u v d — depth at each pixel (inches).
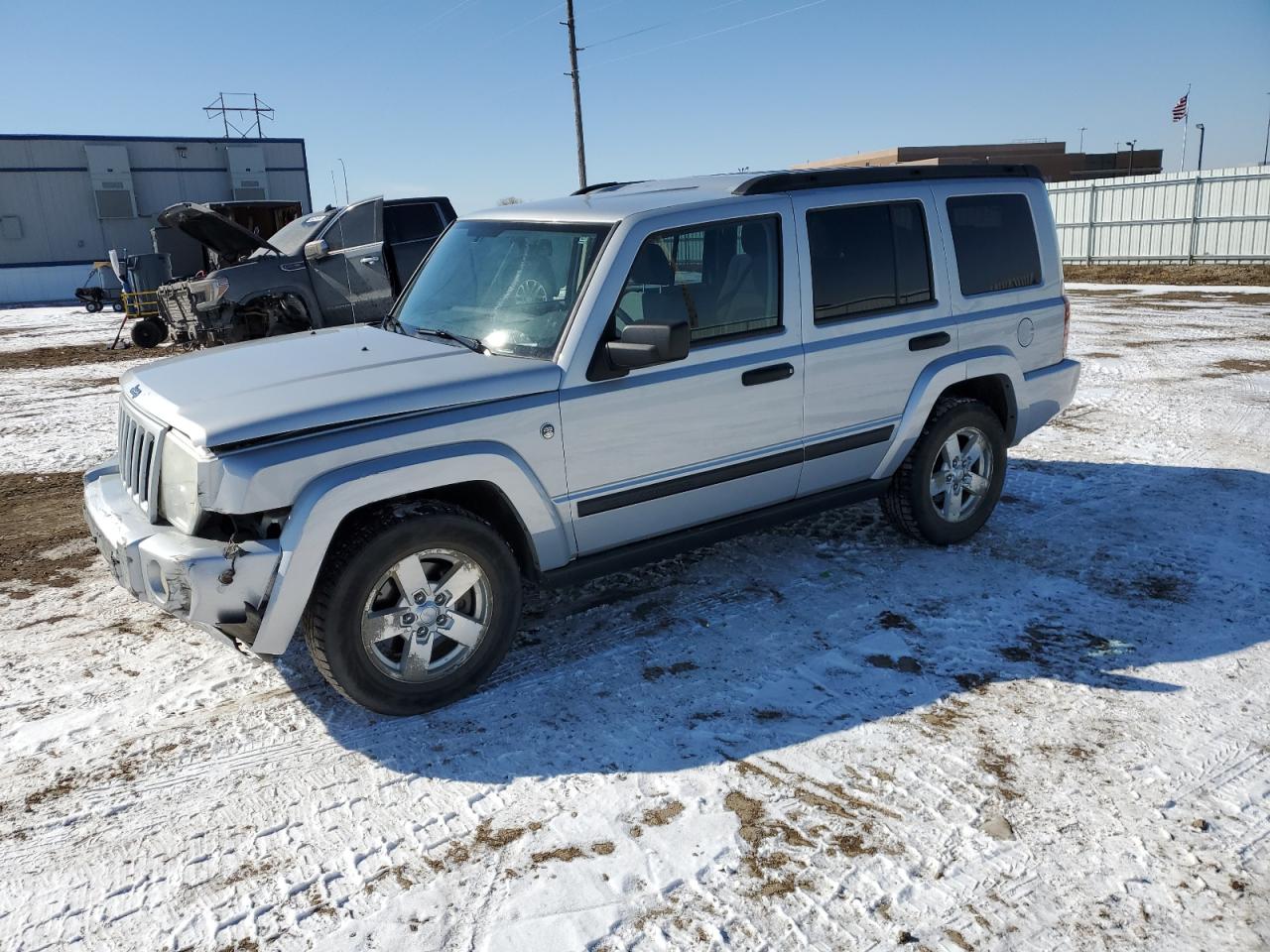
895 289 186.9
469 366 145.4
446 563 143.4
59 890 107.1
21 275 1546.5
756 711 141.0
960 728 134.6
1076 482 250.8
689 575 194.2
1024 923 97.4
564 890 104.1
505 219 176.6
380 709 139.8
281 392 135.8
